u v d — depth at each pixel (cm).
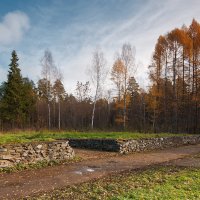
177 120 4662
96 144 2097
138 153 2072
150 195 912
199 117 4850
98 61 4738
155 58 4662
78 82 6919
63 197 898
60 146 1539
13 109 5244
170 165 1577
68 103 6950
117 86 4631
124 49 4638
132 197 888
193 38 4756
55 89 5725
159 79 4641
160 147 2470
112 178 1188
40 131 2883
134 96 6000
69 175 1220
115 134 2608
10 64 5459
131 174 1277
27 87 5762
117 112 5988
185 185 1090
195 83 4725
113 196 896
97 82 4619
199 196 952
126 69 4572
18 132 2645
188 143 3044
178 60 4688
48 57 5147
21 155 1319
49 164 1414
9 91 5328
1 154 1235
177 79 4816
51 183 1075
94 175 1239
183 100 4794
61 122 6200
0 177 1132
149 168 1453
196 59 4709
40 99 6681
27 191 961
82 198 888
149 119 5391
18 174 1196
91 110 6656
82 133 2673
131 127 4528
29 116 5575
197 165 1608
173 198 895
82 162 1542
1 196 898
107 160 1653
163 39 4694
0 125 3822
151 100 4769
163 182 1124
